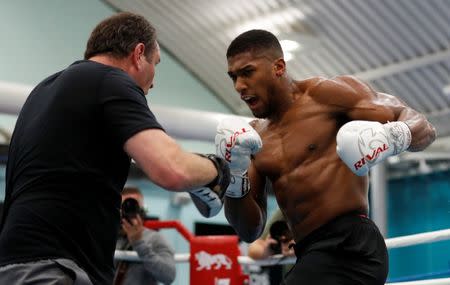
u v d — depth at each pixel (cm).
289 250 360
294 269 229
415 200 1026
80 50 900
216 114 380
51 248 179
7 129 790
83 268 182
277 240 363
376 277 220
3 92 322
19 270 177
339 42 878
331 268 222
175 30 946
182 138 375
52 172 184
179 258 381
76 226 182
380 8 802
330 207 228
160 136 182
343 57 899
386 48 859
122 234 371
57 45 882
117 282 358
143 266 359
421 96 909
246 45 235
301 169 235
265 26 892
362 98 236
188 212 932
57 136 187
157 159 178
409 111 236
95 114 188
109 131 187
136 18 210
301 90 245
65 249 180
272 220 367
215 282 357
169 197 909
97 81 190
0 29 841
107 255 188
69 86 192
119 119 184
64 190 183
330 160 234
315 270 223
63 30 889
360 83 242
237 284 358
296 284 224
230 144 227
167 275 356
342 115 238
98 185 186
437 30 809
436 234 295
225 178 192
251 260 367
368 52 875
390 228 1051
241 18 897
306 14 848
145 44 208
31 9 868
